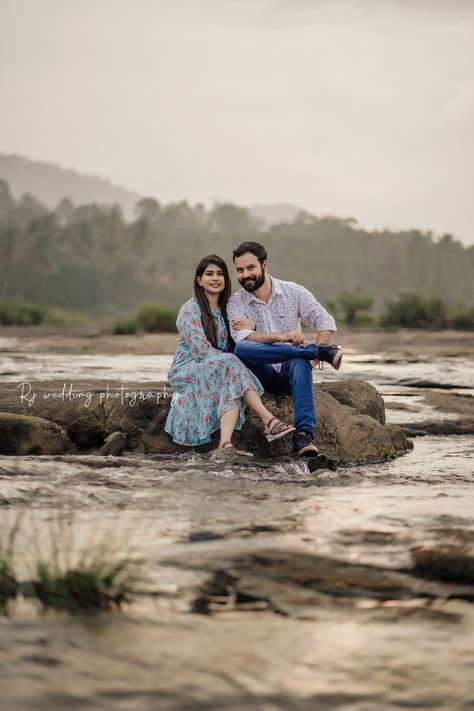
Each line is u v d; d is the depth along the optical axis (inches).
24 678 75.8
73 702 71.2
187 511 151.6
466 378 495.8
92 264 6210.6
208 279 234.1
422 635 88.7
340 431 240.8
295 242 7706.7
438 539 129.1
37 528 135.5
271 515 148.8
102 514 147.9
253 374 230.7
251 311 238.8
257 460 231.6
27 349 831.7
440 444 276.1
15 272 5989.2
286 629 90.0
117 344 929.5
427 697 73.9
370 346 935.7
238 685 75.7
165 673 77.9
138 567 111.1
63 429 239.1
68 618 92.4
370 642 86.7
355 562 115.1
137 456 228.1
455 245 7736.2
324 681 76.9
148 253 6476.4
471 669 80.0
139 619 92.6
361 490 180.9
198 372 229.3
